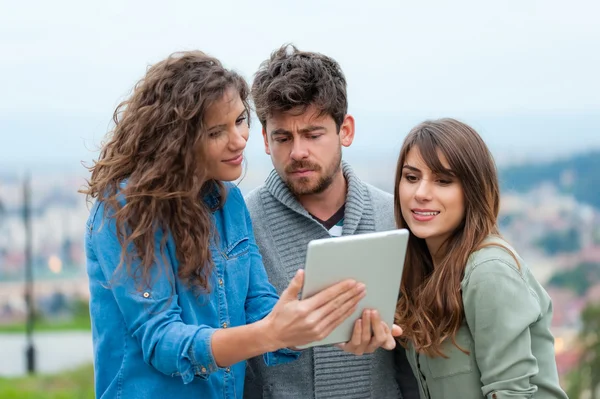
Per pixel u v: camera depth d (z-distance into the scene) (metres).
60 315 14.77
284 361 1.66
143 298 1.43
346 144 1.93
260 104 1.78
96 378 1.51
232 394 1.58
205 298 1.52
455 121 1.73
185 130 1.46
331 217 1.92
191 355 1.39
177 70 1.50
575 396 6.38
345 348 1.51
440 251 1.76
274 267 1.88
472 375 1.65
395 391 1.91
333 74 1.82
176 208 1.48
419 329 1.69
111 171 1.50
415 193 1.70
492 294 1.58
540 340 1.68
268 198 1.92
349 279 1.37
